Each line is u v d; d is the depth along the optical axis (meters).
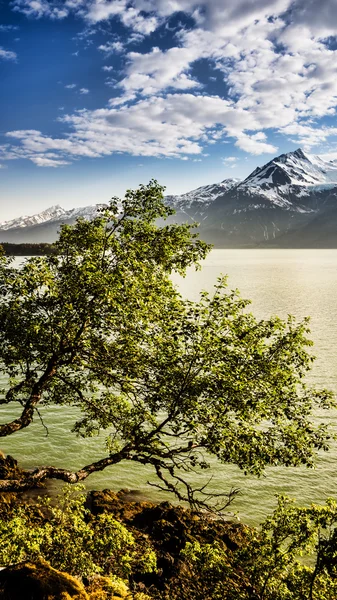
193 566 17.73
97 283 11.77
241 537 22.11
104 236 14.02
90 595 11.05
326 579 12.02
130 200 14.33
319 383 48.56
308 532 12.30
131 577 16.92
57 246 14.12
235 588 12.81
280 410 13.48
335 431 35.44
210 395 12.33
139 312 12.16
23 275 12.29
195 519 23.98
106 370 13.38
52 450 32.97
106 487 28.83
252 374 13.10
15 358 13.29
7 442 34.03
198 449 33.53
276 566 12.30
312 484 28.75
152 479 29.91
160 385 12.37
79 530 13.53
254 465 12.24
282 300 117.69
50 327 12.34
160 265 15.01
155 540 21.48
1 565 11.45
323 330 77.88
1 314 12.26
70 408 41.25
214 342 11.98
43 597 8.18
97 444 34.06
